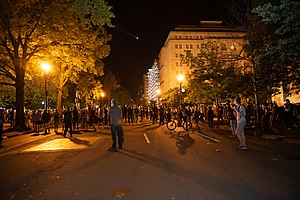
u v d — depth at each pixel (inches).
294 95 1138.0
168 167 315.3
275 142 525.7
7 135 754.2
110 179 266.5
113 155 399.2
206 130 814.5
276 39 649.0
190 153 410.3
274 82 659.4
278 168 305.3
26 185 252.4
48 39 864.3
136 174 285.0
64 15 815.1
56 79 1385.3
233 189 230.5
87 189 236.1
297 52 388.5
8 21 750.5
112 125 445.7
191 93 1152.8
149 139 601.3
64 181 262.5
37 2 800.3
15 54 909.2
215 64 858.1
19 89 943.7
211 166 318.0
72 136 698.2
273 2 587.8
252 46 714.2
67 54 909.2
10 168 327.0
